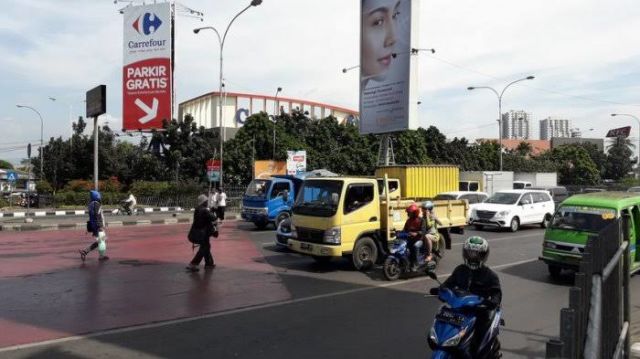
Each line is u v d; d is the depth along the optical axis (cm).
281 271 1229
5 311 838
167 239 1872
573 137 11700
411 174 2220
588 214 1150
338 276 1170
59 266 1275
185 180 4028
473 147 6166
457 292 486
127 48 4622
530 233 2162
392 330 742
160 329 741
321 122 4731
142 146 4831
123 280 1101
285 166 3769
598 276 381
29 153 3369
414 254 1154
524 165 6494
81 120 5347
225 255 1476
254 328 749
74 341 682
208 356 625
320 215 1214
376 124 2919
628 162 8762
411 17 2706
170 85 4556
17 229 2248
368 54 2964
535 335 734
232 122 6681
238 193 3709
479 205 2277
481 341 479
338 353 638
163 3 4556
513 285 1108
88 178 4762
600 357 371
